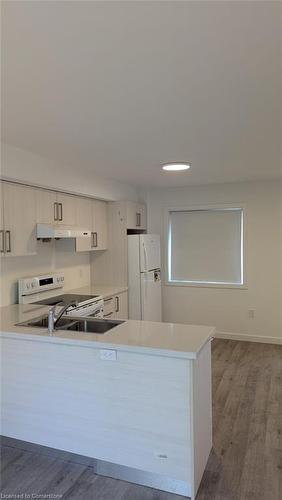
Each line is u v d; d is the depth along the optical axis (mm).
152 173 4262
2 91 1895
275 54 1528
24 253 3283
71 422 2297
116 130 2580
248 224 5105
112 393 2164
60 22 1278
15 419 2479
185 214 5578
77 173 3928
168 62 1596
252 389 3486
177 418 2002
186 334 2301
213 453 2436
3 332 2443
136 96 1976
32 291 3627
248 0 1163
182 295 5566
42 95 1950
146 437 2086
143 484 2117
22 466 2305
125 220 4895
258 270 5086
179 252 5629
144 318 4875
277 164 3795
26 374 2420
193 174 4383
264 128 2553
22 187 3264
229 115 2289
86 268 5008
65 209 3932
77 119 2344
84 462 2328
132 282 4906
